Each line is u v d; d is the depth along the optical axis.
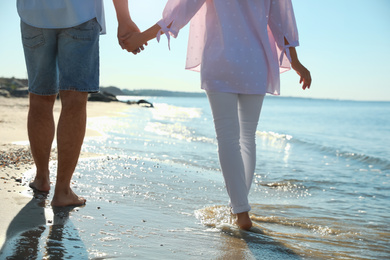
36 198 2.26
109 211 2.19
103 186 2.81
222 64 2.18
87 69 2.19
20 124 6.42
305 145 9.70
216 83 2.19
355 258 1.89
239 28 2.23
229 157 2.20
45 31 2.18
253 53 2.24
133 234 1.85
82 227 1.86
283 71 2.70
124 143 5.80
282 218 2.61
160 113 20.95
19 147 3.89
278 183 4.08
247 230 2.18
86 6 2.15
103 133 6.89
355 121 27.44
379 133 16.73
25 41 2.26
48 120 2.42
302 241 2.10
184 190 3.04
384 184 4.55
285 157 6.85
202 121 15.97
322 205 3.21
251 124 2.37
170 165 4.15
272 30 2.43
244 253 1.77
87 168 3.40
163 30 2.25
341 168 5.95
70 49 2.15
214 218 2.33
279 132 15.22
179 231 2.00
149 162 4.12
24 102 18.19
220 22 2.21
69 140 2.16
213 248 1.79
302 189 3.91
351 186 4.31
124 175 3.29
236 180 2.20
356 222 2.69
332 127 20.30
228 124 2.21
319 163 6.38
